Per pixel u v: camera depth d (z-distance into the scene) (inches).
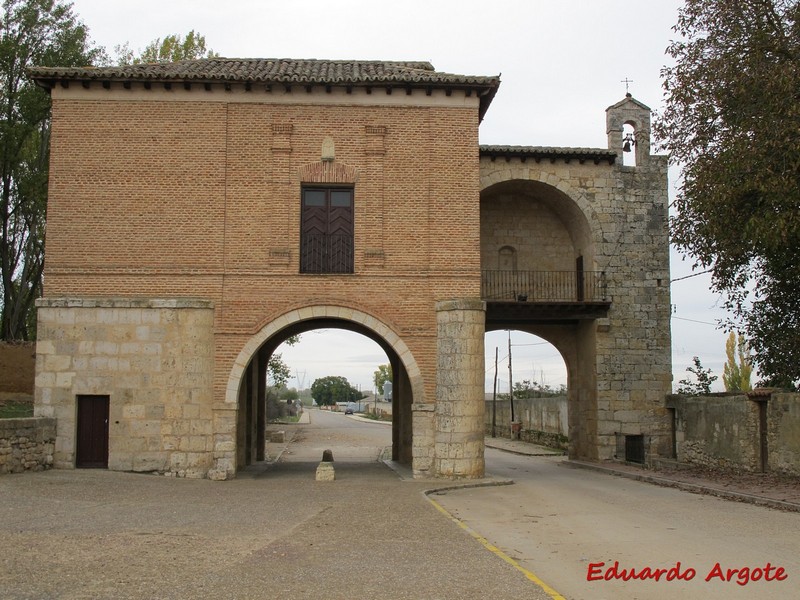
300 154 807.7
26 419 701.9
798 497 615.8
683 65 845.8
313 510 553.0
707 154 821.9
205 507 552.7
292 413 3331.7
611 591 328.5
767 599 318.0
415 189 809.5
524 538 460.1
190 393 762.8
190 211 792.3
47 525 448.1
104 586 309.6
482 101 845.8
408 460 1008.2
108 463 751.7
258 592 305.6
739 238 802.2
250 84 800.3
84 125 797.2
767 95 737.6
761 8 790.5
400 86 810.8
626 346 1032.2
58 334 764.0
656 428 1026.1
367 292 792.9
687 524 518.0
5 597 289.9
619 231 1044.5
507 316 1017.5
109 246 783.1
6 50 1198.3
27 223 1310.3
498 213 1104.8
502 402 2097.7
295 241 795.4
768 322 904.9
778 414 761.0
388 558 379.2
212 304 778.8
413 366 786.8
